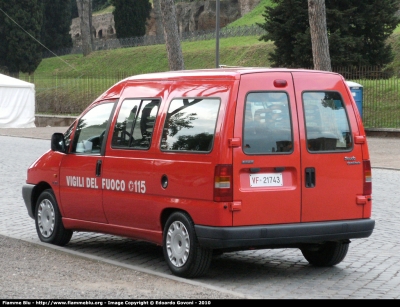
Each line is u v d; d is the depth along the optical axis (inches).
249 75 352.2
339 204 366.3
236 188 344.2
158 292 323.0
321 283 354.3
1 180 777.6
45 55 3425.2
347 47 1531.7
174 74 384.2
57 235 445.4
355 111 375.9
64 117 1876.2
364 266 394.3
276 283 354.3
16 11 2962.6
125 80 415.2
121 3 3270.2
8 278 347.9
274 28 1589.6
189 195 356.2
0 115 1747.0
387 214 561.3
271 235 347.6
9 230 509.0
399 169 876.6
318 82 367.6
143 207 382.0
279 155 352.8
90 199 417.1
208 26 3152.1
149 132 384.2
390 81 1441.9
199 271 358.0
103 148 410.6
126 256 421.4
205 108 358.0
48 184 458.0
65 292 319.0
